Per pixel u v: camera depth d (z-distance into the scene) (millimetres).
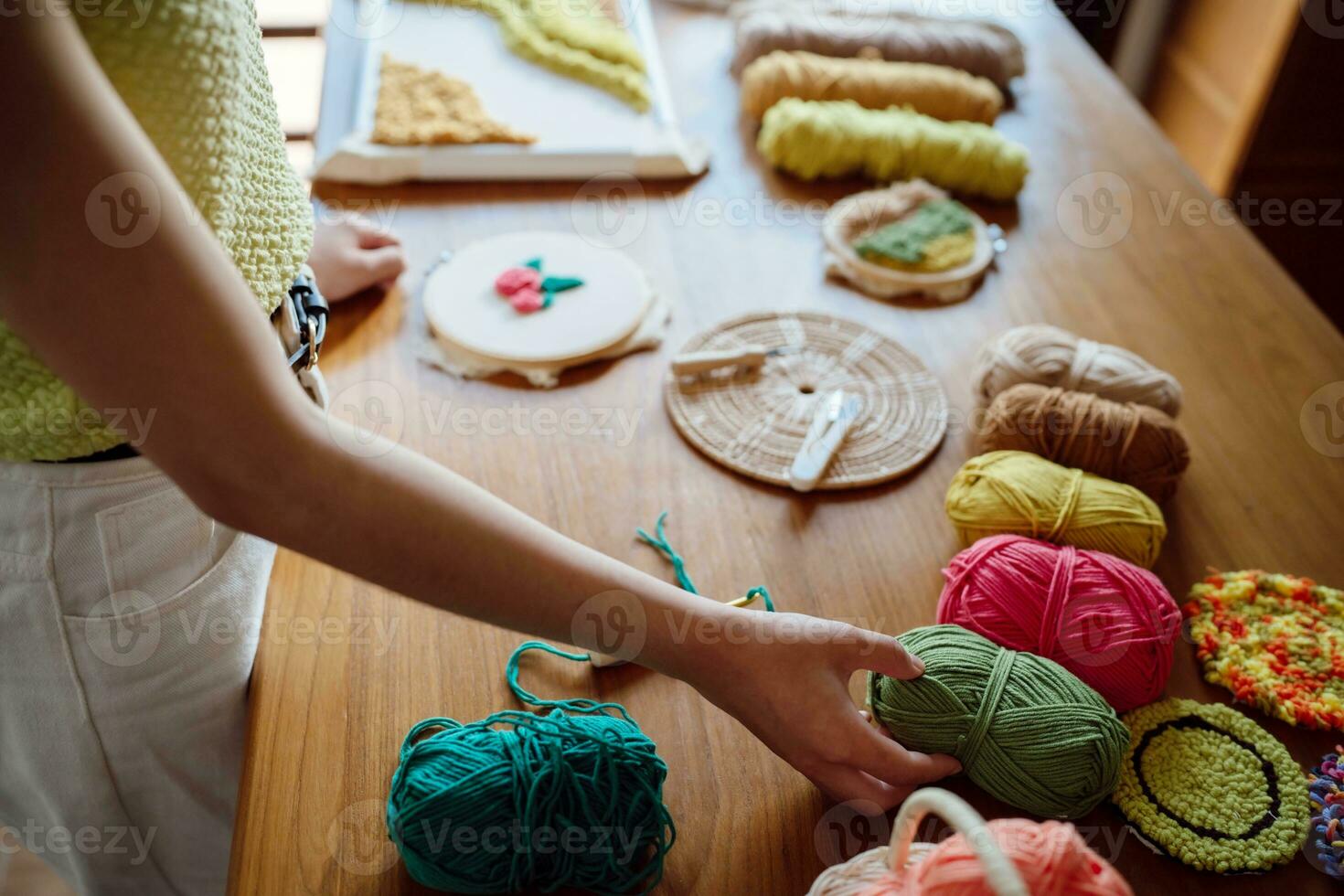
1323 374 919
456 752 552
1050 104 1271
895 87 1154
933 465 829
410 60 1177
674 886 564
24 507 582
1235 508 798
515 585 506
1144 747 627
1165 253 1055
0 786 738
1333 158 1653
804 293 993
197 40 474
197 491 439
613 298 945
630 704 650
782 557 751
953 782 610
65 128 351
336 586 710
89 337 385
